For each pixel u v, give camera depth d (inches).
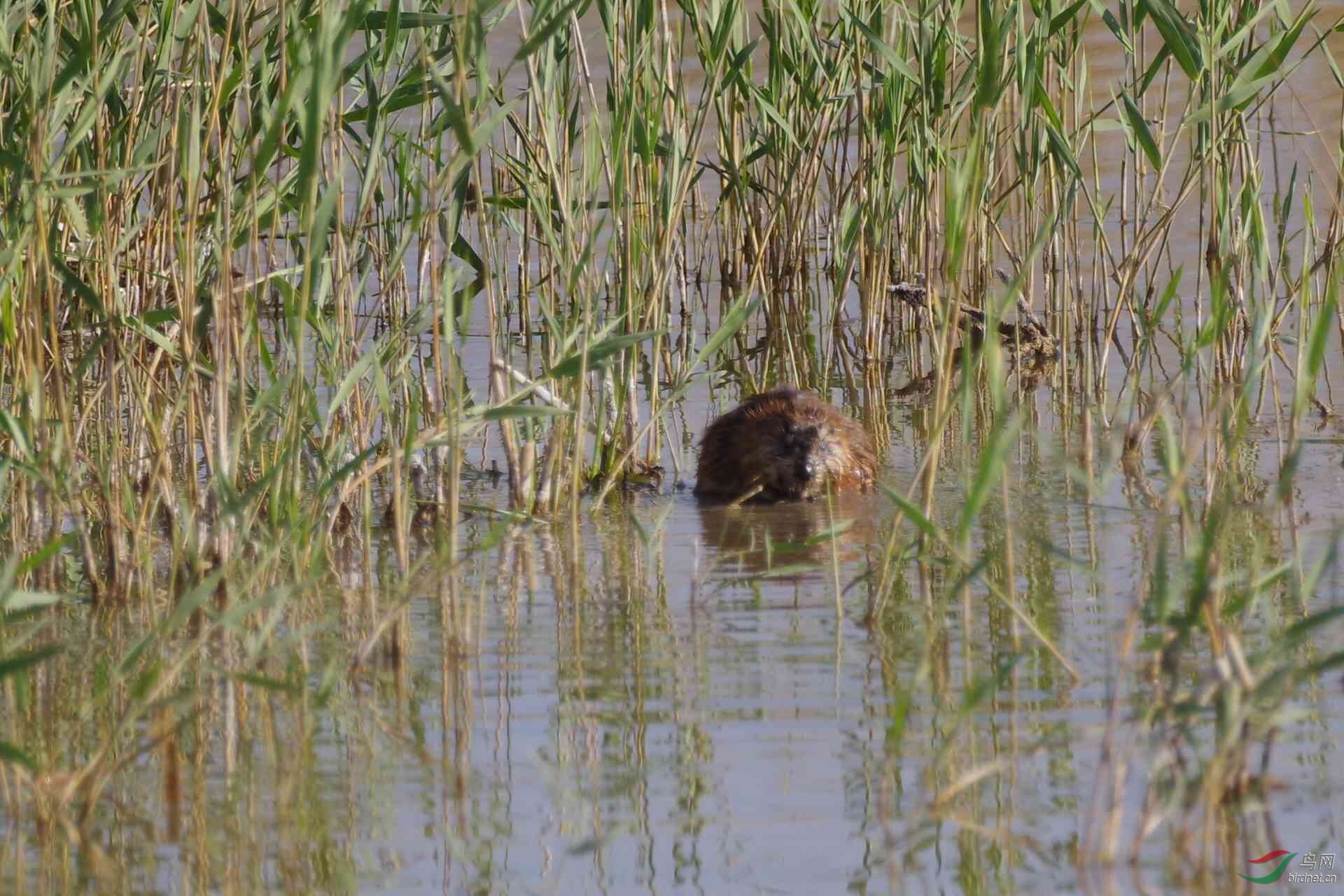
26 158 380.8
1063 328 576.7
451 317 390.9
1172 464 278.2
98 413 446.6
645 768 293.0
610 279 706.8
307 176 345.1
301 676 343.3
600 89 834.2
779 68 672.4
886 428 579.5
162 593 410.0
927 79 596.7
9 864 262.5
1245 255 549.6
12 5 429.4
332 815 278.5
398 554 377.7
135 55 431.2
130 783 295.1
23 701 315.9
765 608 384.8
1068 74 615.2
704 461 518.3
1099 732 296.2
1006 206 714.2
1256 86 475.5
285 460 370.3
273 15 440.1
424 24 411.2
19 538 394.3
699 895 245.9
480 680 341.1
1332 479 478.3
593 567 426.6
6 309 402.3
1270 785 272.5
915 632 360.5
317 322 422.3
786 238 726.5
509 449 488.7
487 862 260.4
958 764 288.0
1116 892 241.3
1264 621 352.5
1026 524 447.8
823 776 286.7
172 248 401.1
